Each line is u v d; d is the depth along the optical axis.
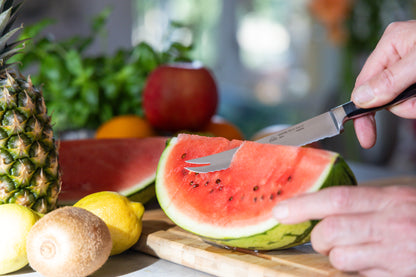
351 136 1.35
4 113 0.53
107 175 0.70
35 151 0.55
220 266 0.51
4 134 0.53
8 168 0.54
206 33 2.26
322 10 1.26
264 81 2.33
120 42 1.91
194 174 0.56
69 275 0.48
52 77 0.92
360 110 0.57
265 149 0.53
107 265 0.54
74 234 0.47
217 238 0.51
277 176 0.51
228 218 0.51
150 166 0.71
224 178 0.54
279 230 0.49
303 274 0.48
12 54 0.58
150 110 0.84
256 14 2.30
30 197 0.55
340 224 0.45
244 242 0.50
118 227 0.54
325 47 2.19
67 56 0.92
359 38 1.28
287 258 0.51
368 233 0.44
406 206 0.45
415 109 0.62
